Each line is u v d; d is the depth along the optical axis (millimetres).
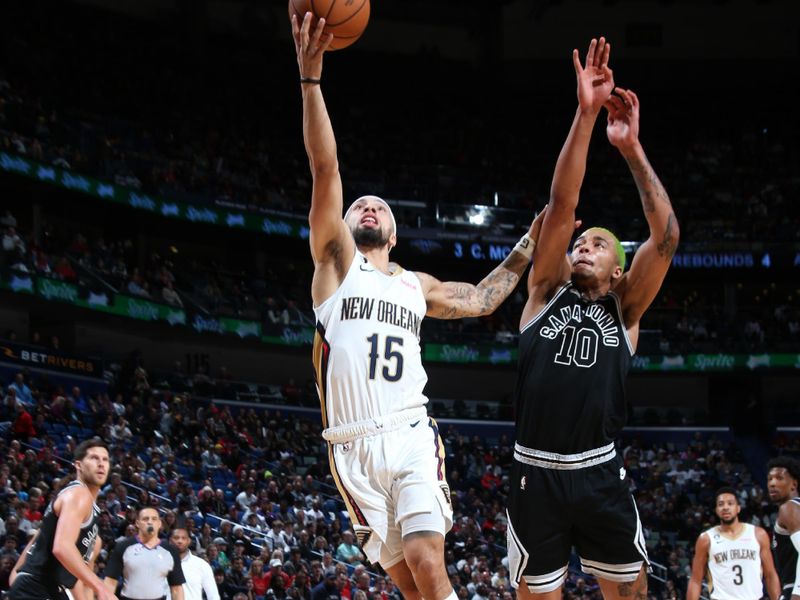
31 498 15617
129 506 16953
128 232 33719
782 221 39875
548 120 44438
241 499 20609
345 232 4930
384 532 4762
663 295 40688
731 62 44969
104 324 29828
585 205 40562
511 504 4984
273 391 33125
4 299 26281
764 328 38406
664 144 44188
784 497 8156
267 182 37094
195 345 33625
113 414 23172
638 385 39500
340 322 4863
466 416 35281
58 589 6668
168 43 39000
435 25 44750
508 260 5605
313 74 4734
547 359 4977
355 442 4785
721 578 9805
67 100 33812
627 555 4875
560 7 44938
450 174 41250
